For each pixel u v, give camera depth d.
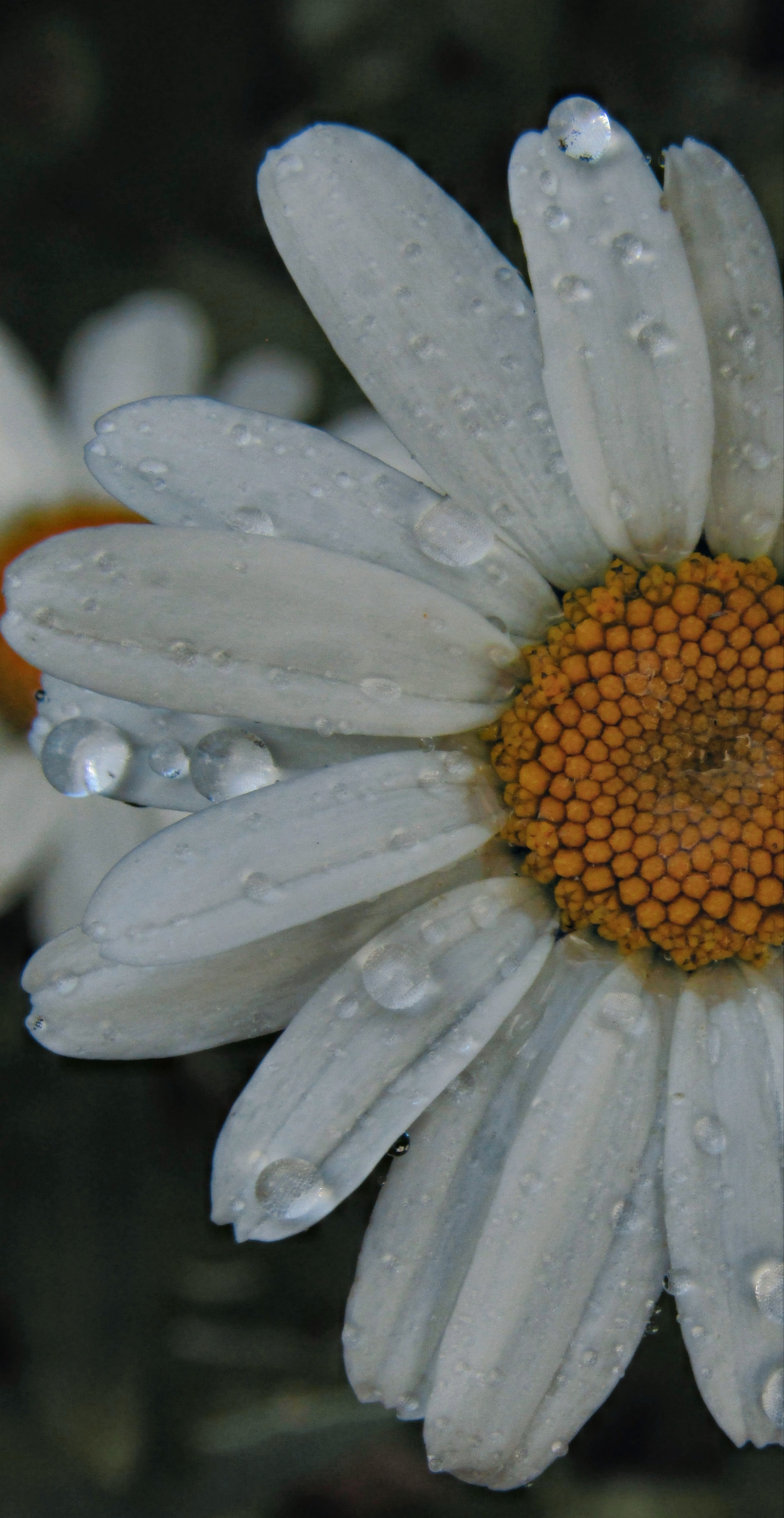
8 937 0.17
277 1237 0.15
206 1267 0.17
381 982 0.15
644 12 0.17
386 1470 0.18
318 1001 0.15
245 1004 0.15
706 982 0.15
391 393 0.15
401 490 0.15
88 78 0.18
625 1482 0.17
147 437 0.15
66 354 0.18
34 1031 0.15
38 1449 0.17
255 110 0.18
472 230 0.15
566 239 0.15
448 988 0.15
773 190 0.17
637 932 0.15
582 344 0.15
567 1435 0.15
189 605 0.15
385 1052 0.15
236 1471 0.17
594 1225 0.15
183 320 0.17
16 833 0.17
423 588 0.15
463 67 0.18
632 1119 0.15
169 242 0.18
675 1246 0.15
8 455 0.17
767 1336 0.15
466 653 0.15
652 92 0.17
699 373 0.15
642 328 0.15
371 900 0.15
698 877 0.15
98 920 0.14
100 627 0.15
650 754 0.15
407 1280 0.15
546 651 0.15
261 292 0.18
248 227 0.18
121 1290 0.17
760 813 0.15
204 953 0.14
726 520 0.15
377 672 0.15
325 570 0.15
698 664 0.15
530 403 0.15
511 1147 0.15
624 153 0.15
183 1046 0.15
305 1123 0.15
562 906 0.15
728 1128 0.15
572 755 0.15
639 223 0.15
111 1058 0.15
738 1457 0.17
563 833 0.15
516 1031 0.15
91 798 0.17
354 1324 0.15
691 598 0.15
